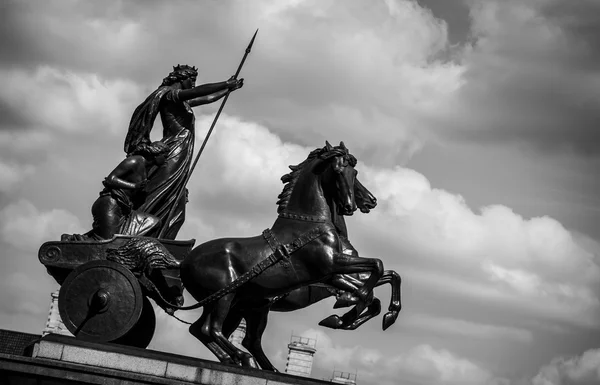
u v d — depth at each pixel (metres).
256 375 19.86
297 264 20.94
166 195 23.41
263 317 22.22
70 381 19.45
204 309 21.14
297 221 21.12
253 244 21.08
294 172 21.64
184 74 24.00
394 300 21.73
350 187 20.94
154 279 21.66
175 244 22.09
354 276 22.00
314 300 23.28
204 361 19.92
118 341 21.80
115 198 22.69
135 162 22.92
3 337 33.16
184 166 23.66
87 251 21.62
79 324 21.03
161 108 23.88
